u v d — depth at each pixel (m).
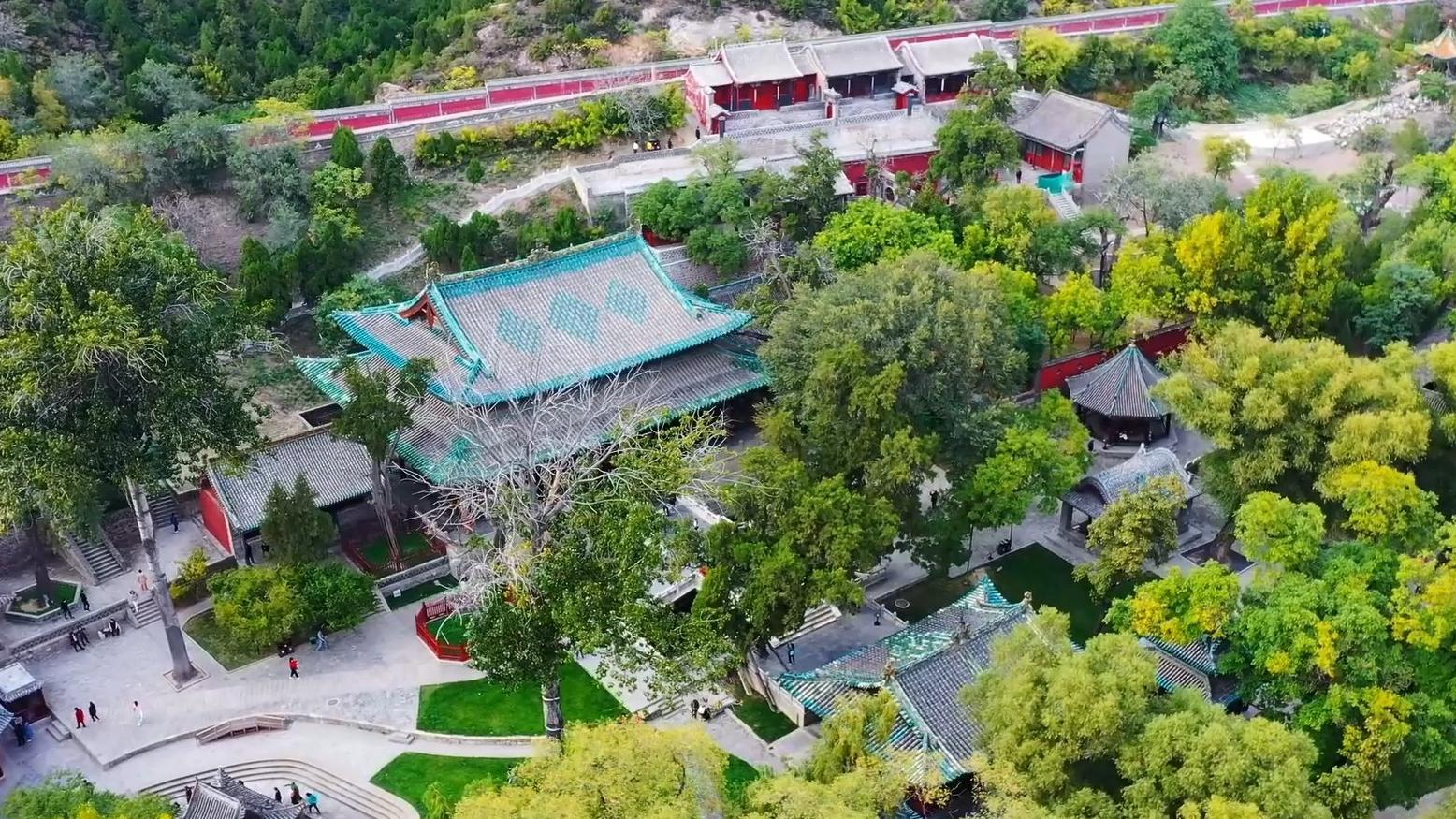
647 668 76.31
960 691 62.97
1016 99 141.12
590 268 92.69
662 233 113.69
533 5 146.62
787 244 111.81
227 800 63.75
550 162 127.12
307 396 102.00
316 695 76.00
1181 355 90.31
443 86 135.00
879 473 77.31
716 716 74.06
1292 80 157.75
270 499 79.56
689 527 71.88
